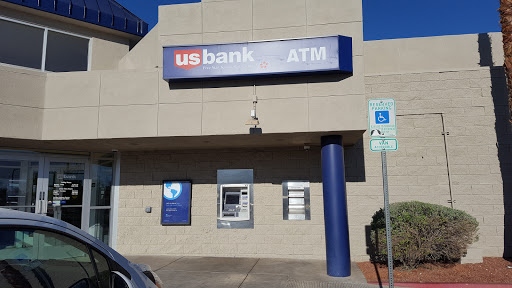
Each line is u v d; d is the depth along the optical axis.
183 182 9.48
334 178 7.40
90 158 9.71
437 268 7.40
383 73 9.18
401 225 7.13
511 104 7.65
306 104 7.14
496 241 8.34
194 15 7.83
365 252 8.69
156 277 3.16
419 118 8.93
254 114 7.16
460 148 8.71
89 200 9.55
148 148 9.33
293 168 9.22
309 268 7.92
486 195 8.50
